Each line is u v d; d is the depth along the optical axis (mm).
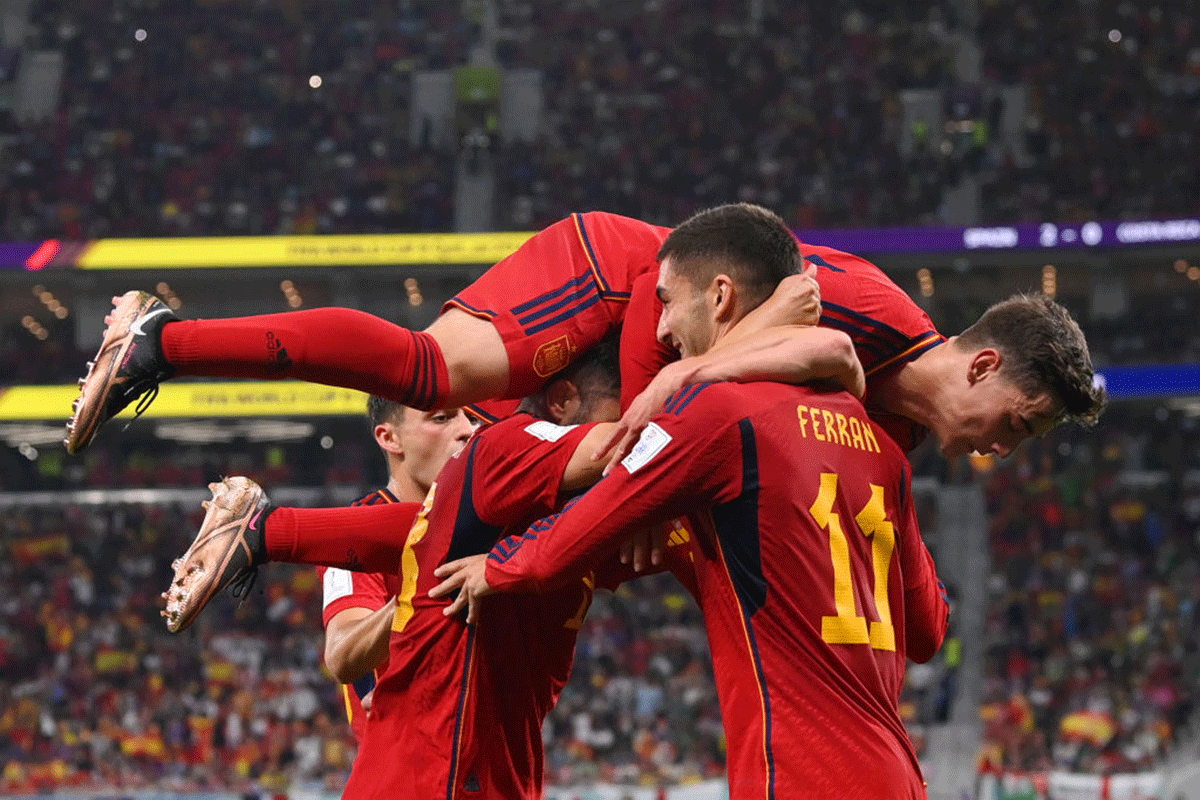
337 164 83750
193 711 59344
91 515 74875
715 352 8461
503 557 8758
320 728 57500
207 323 9328
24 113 90688
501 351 9938
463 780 9359
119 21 94750
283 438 78750
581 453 8891
